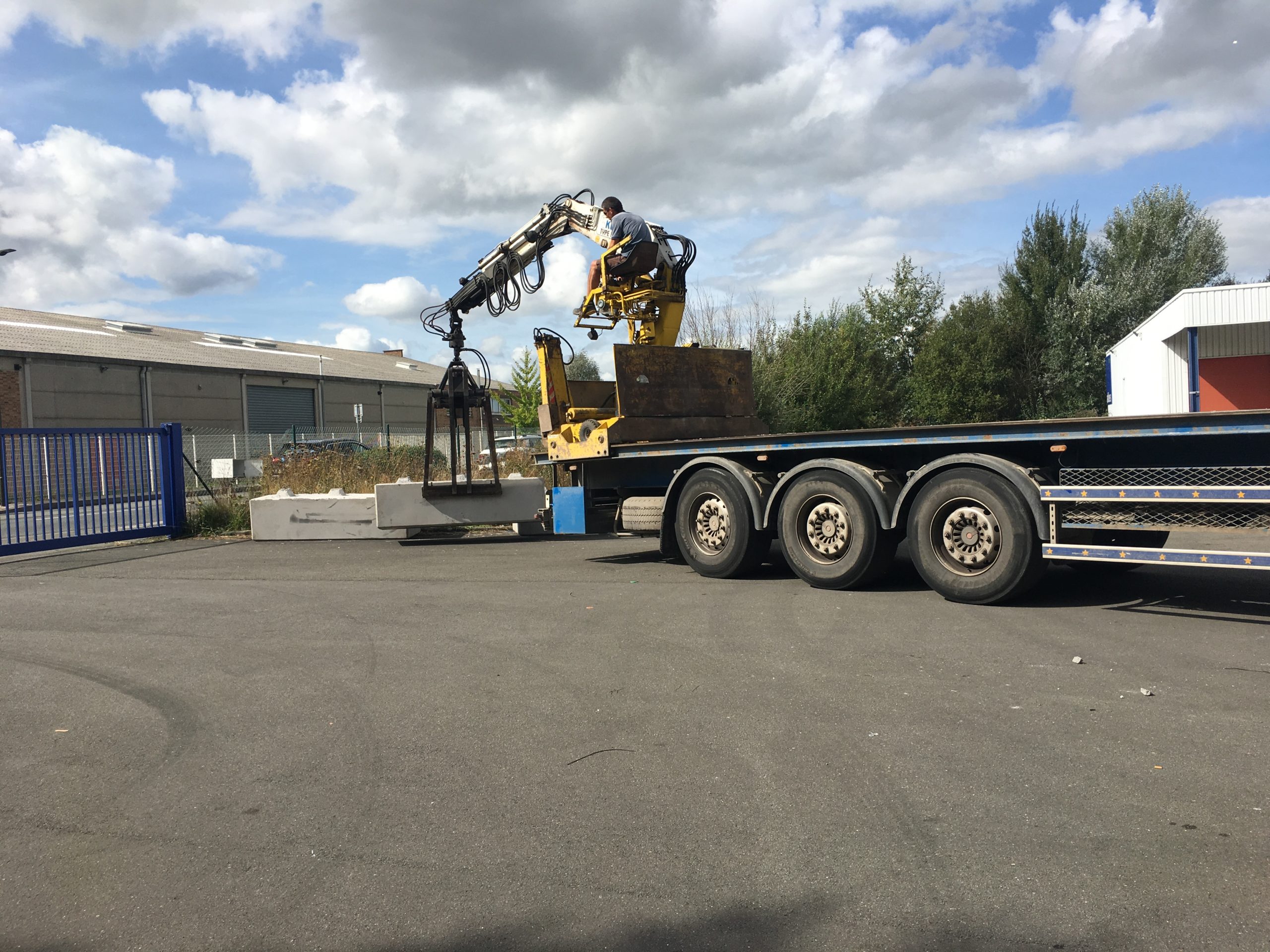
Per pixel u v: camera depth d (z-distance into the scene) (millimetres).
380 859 3070
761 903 2713
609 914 2682
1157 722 4113
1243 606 6719
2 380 31562
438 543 12492
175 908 2805
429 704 4785
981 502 6910
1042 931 2510
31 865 3113
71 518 12602
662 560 10344
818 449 8016
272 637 6535
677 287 10320
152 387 36969
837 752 3879
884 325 39094
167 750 4211
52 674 5652
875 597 7418
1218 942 2430
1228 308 24234
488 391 12445
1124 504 6336
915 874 2846
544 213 11102
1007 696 4582
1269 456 5895
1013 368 39594
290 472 18875
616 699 4742
